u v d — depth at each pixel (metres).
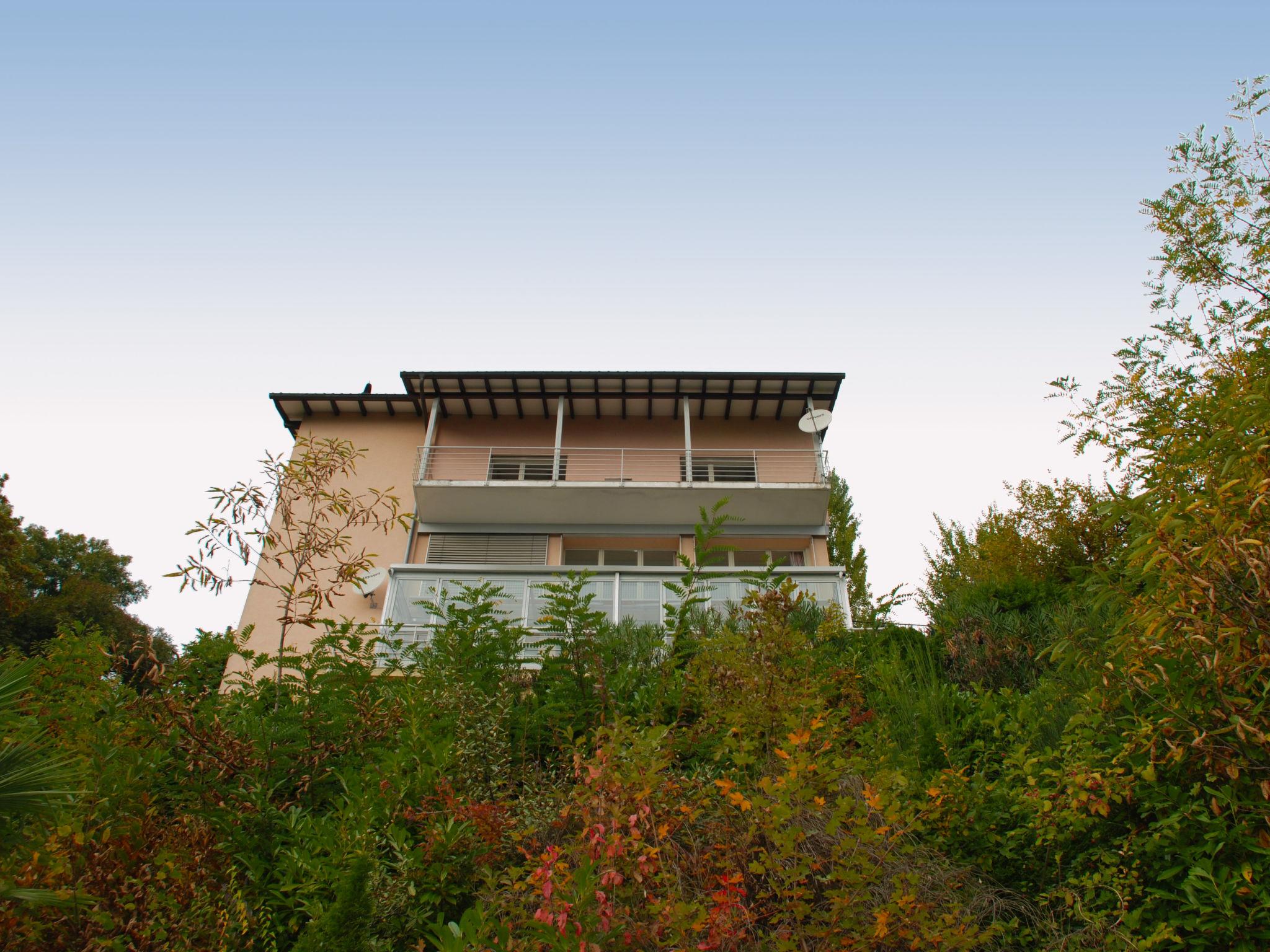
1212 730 3.40
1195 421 4.36
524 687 7.38
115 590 30.91
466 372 18.23
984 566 14.18
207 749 4.62
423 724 5.36
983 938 3.20
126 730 4.53
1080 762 3.89
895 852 3.68
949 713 5.91
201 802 4.42
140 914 3.29
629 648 8.85
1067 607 8.82
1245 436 3.62
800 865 3.31
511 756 5.93
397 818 4.45
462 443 19.03
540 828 4.55
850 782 4.39
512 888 3.73
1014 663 8.25
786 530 17.41
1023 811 4.14
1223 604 3.31
